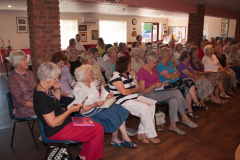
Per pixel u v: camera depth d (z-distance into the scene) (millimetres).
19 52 2334
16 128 3150
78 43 7789
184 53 3627
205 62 4363
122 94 2645
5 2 5535
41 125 1973
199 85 3799
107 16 10727
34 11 3123
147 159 2391
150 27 13539
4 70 7461
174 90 3100
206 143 2748
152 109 2695
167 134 2994
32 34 3275
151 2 5297
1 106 4125
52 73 1774
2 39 7574
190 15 7035
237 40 11086
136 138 2883
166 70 3217
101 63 4223
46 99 1781
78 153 2520
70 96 2883
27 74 2506
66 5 6219
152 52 2869
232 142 2773
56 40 3410
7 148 2588
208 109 3971
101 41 6211
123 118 2482
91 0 4152
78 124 1987
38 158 2389
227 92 4879
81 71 2250
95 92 2396
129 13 9984
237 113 3768
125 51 5473
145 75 2959
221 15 8922
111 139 2842
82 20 9781
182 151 2557
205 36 13359
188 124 3209
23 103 2297
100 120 2418
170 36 14508
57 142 2004
